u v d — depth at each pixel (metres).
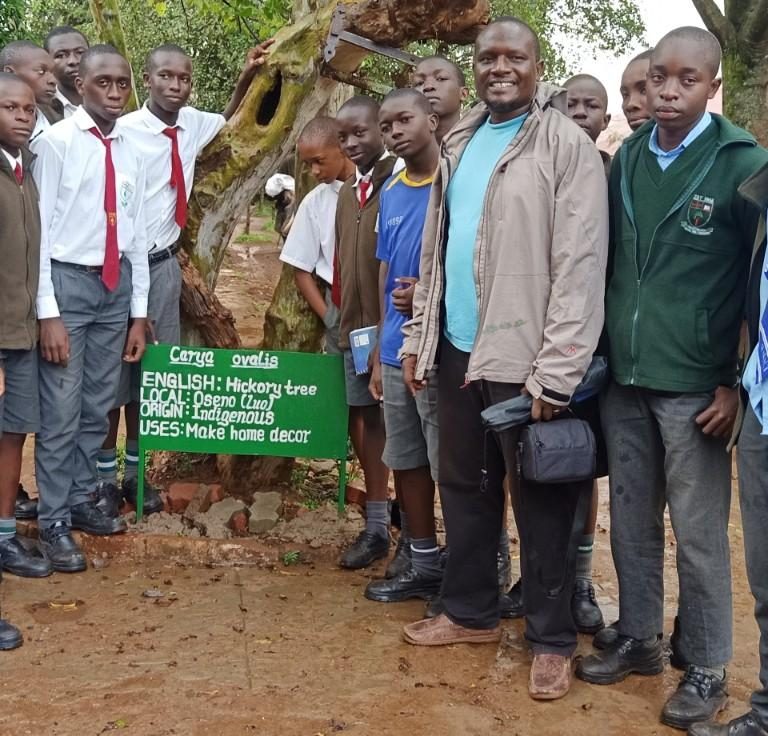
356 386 4.55
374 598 4.18
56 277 4.31
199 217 5.04
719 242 3.13
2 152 4.00
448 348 3.63
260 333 10.54
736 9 7.23
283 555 4.58
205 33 12.48
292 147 5.17
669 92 3.06
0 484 4.30
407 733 3.15
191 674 3.49
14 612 3.97
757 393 2.92
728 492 3.33
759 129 7.21
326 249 4.79
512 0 9.73
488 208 3.36
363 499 5.19
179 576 4.40
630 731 3.22
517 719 3.27
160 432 4.71
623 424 3.42
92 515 4.61
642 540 3.50
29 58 4.66
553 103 3.45
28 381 4.23
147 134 4.69
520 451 3.28
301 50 4.89
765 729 3.06
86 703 3.28
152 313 4.84
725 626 3.33
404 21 4.73
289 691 3.39
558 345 3.19
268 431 4.70
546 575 3.44
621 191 3.32
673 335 3.19
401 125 3.83
